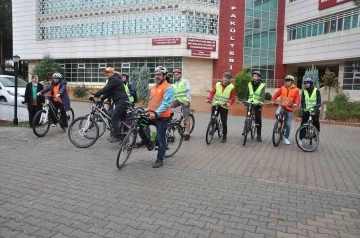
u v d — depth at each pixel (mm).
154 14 31453
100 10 33844
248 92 9070
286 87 8852
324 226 3814
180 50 30516
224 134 8797
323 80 24891
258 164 6605
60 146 7500
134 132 6055
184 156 7055
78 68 36094
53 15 36438
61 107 9094
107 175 5469
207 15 31516
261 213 4121
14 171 5520
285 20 34719
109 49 33469
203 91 32469
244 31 32875
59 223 3648
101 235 3400
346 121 14156
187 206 4250
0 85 15281
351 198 4793
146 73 22344
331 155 7676
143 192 4715
